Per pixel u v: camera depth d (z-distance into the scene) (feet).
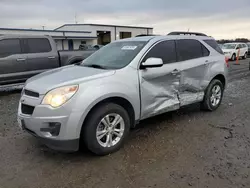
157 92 12.91
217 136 12.98
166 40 13.94
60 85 9.84
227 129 13.98
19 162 10.37
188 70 14.60
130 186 8.66
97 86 10.33
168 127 14.37
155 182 8.87
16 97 23.36
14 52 24.17
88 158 10.68
